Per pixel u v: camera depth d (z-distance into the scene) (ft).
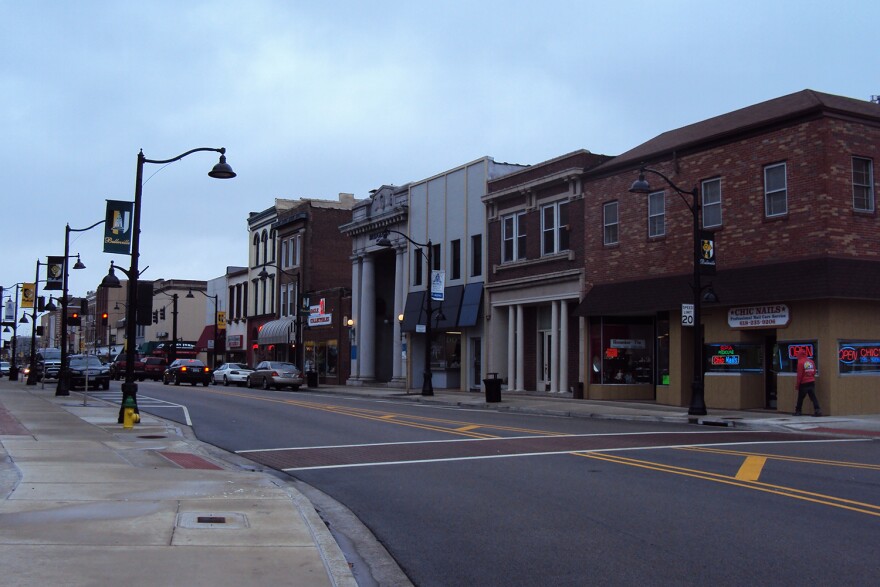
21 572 21.47
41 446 50.55
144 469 42.52
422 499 35.60
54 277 118.32
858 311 77.36
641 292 95.71
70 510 30.17
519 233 120.57
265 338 205.05
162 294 313.73
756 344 85.66
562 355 110.22
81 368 136.15
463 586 22.91
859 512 31.04
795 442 56.80
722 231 87.15
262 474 43.16
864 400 77.05
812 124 78.18
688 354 92.17
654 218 96.63
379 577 24.00
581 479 39.50
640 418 79.46
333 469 45.09
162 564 22.98
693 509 32.01
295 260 201.05
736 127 86.33
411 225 147.64
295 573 22.76
